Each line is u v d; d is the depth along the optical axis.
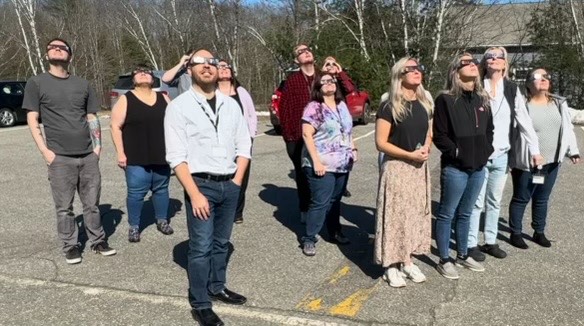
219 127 3.59
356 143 12.20
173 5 30.73
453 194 4.28
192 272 3.65
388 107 4.05
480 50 21.56
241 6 27.56
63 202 4.82
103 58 35.62
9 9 35.22
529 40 22.34
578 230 5.60
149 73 5.41
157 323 3.72
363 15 20.77
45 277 4.57
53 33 34.94
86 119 4.93
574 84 20.17
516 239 5.12
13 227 6.06
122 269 4.74
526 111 4.77
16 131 16.34
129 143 5.35
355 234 5.64
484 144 4.21
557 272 4.49
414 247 4.20
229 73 5.74
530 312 3.77
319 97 4.81
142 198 5.49
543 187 5.02
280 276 4.51
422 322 3.65
